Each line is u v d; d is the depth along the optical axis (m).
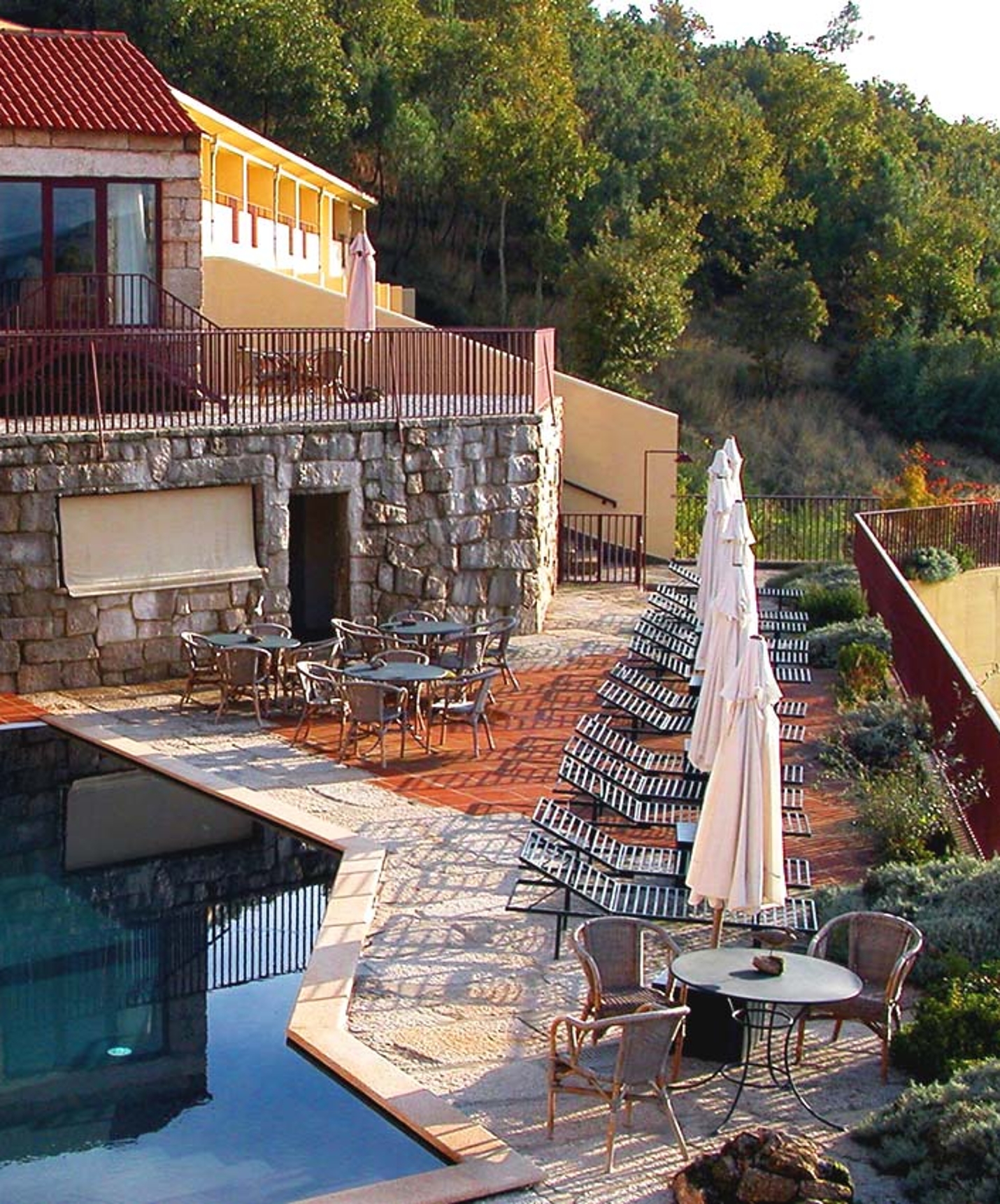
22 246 23.44
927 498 30.88
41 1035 11.10
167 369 22.41
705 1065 10.31
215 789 16.59
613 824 14.37
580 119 50.62
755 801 10.40
